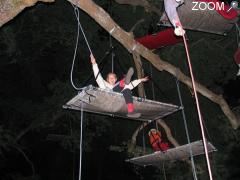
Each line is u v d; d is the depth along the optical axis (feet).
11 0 19.70
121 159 79.56
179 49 43.11
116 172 79.66
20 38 50.01
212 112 50.01
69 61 53.72
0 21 20.66
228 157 48.85
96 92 20.10
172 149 28.43
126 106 22.66
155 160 33.12
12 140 55.77
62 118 56.75
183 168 48.16
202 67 45.98
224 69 46.01
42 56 55.31
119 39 25.89
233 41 43.37
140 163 35.27
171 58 43.83
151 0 37.52
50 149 76.84
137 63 30.91
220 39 43.14
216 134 49.57
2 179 69.15
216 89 48.37
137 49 27.50
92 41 46.83
